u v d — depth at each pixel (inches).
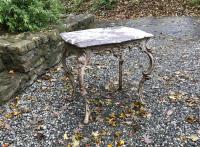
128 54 221.8
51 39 194.4
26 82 173.6
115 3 363.6
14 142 126.9
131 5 356.2
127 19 324.5
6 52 171.2
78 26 253.6
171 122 134.9
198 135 125.0
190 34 261.7
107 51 136.9
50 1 231.3
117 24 304.7
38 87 174.4
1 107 154.5
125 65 201.6
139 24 301.1
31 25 203.3
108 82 177.0
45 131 133.0
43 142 125.9
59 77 185.5
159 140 123.4
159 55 217.8
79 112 147.3
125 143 122.6
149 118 138.9
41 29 207.9
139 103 151.8
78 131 131.9
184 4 342.3
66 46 145.2
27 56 173.3
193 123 133.3
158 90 164.1
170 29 279.1
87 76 186.2
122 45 139.0
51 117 143.8
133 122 136.6
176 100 152.6
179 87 166.1
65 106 153.1
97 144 122.9
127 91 165.5
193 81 172.2
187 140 122.3
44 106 154.2
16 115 146.8
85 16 279.7
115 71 192.2
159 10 338.6
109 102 155.0
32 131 133.7
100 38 136.9
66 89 170.7
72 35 144.7
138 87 157.4
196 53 216.4
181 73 183.8
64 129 134.0
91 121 139.1
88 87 171.8
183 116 138.9
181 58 209.2
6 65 175.8
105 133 129.6
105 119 140.3
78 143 123.7
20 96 165.0
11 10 201.0
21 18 201.8
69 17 272.4
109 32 148.7
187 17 313.1
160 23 300.0
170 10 335.3
